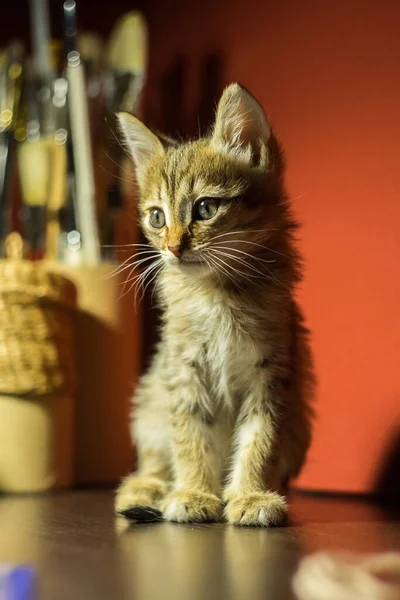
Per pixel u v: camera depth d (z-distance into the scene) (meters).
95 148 0.73
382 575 0.40
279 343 0.53
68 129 0.72
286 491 0.57
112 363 0.71
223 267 0.53
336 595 0.38
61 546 0.45
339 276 0.65
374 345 0.63
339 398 0.64
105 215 0.73
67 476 0.67
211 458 0.55
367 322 0.63
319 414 0.65
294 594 0.38
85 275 0.71
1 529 0.50
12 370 0.64
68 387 0.67
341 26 0.65
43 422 0.65
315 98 0.66
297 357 0.55
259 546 0.45
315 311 0.66
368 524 0.51
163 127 0.78
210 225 0.52
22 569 0.41
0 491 0.64
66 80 0.73
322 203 0.66
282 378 0.53
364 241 0.63
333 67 0.65
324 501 0.60
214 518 0.51
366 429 0.63
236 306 0.54
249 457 0.53
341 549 0.44
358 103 0.64
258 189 0.54
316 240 0.66
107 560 0.43
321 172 0.66
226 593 0.38
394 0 0.62
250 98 0.53
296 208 0.67
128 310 0.72
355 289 0.64
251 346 0.53
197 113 0.75
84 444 0.70
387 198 0.62
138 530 0.49
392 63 0.62
